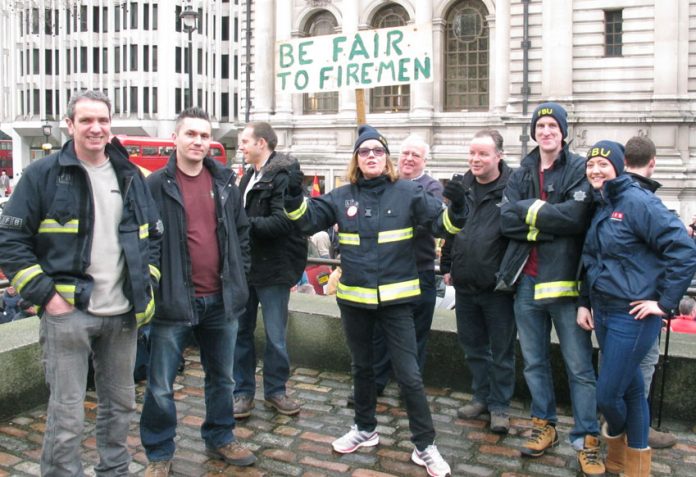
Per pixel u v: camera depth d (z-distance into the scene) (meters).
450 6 30.69
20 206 3.92
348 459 5.04
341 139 32.91
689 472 4.84
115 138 4.18
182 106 57.44
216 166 4.87
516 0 28.56
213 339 4.91
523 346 5.12
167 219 4.61
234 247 4.86
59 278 3.98
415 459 4.93
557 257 4.82
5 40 61.62
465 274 5.41
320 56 6.88
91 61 57.84
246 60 34.50
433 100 30.98
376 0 31.94
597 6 27.48
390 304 4.86
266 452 5.15
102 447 4.34
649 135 26.78
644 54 26.98
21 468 4.85
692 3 26.39
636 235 4.31
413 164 6.16
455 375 6.37
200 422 5.66
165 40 56.31
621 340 4.34
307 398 6.21
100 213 4.08
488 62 30.08
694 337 6.03
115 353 4.23
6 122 61.41
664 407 5.62
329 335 6.86
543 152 4.96
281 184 5.54
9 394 5.70
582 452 4.79
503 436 5.42
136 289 4.11
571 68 27.92
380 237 4.89
